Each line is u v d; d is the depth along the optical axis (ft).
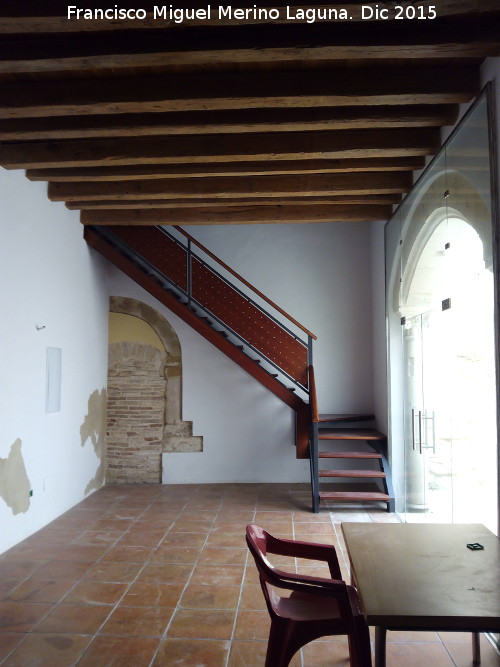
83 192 19.34
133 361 26.22
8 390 16.30
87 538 17.35
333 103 13.12
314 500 20.67
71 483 21.36
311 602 9.11
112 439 25.99
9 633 11.07
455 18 10.84
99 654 10.23
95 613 11.99
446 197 14.48
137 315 26.30
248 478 25.79
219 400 26.00
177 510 20.84
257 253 27.32
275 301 27.14
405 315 19.72
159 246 25.18
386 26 10.99
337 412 26.66
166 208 22.65
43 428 18.76
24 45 11.31
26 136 14.80
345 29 11.00
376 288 25.46
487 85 11.54
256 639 10.81
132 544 16.76
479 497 12.71
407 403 19.54
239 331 25.04
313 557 9.67
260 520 19.52
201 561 15.29
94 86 13.06
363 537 9.31
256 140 15.96
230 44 11.03
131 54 11.11
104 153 16.16
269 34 11.02
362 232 27.20
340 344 26.89
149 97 12.93
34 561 15.24
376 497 20.88
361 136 15.67
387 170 17.80
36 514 18.17
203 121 14.28
